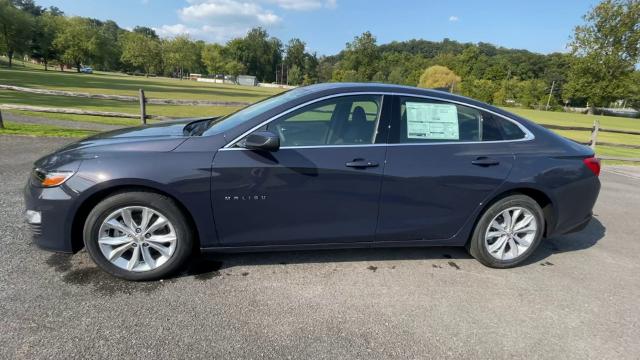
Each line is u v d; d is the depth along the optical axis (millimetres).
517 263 3539
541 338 2570
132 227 2877
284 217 3004
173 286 2922
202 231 2941
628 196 6430
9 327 2352
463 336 2541
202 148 2861
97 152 2818
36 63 103312
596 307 2971
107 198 2783
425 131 3195
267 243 3078
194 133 3229
